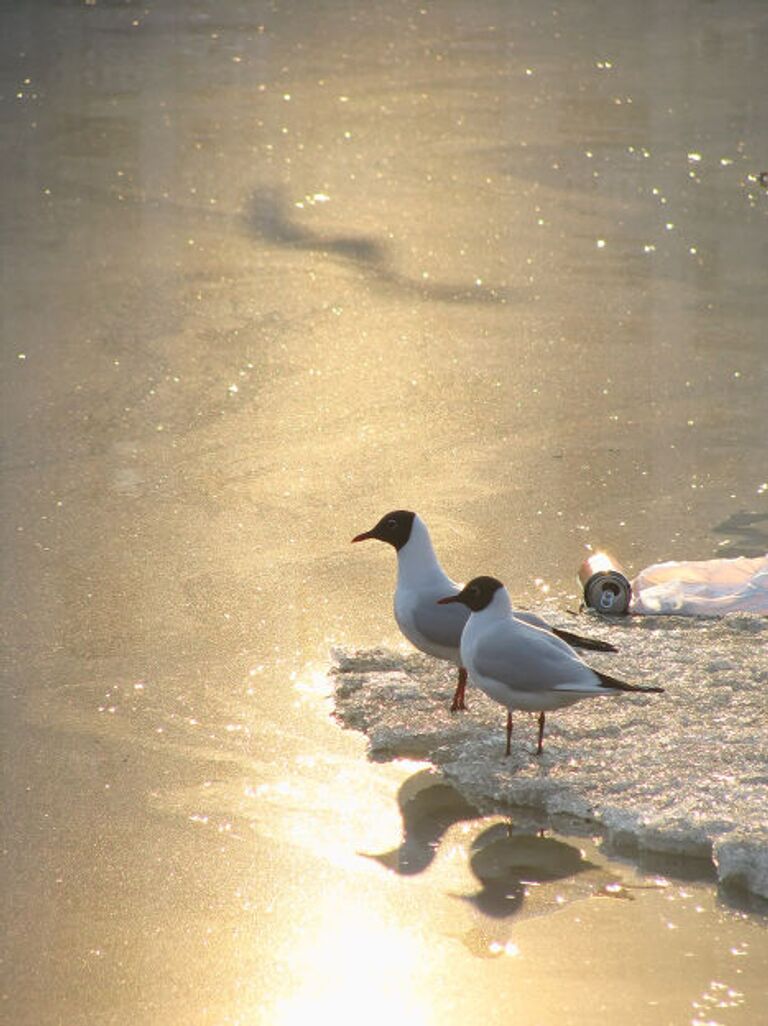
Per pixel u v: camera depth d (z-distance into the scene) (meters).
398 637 10.94
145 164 24.62
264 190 23.30
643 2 38.03
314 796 8.84
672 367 16.41
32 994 7.09
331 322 18.00
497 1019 6.84
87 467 13.95
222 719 9.75
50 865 8.16
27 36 34.28
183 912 7.74
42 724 9.69
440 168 24.34
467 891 7.88
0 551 12.26
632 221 21.73
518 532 12.57
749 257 20.12
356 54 32.72
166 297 18.84
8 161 24.83
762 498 13.17
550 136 26.08
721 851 7.93
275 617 11.20
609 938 7.43
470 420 15.08
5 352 16.95
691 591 11.39
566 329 17.64
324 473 13.84
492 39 34.09
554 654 8.81
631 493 13.30
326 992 7.07
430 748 9.37
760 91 28.83
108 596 11.49
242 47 33.28
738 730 9.30
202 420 15.10
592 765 8.98
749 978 7.10
